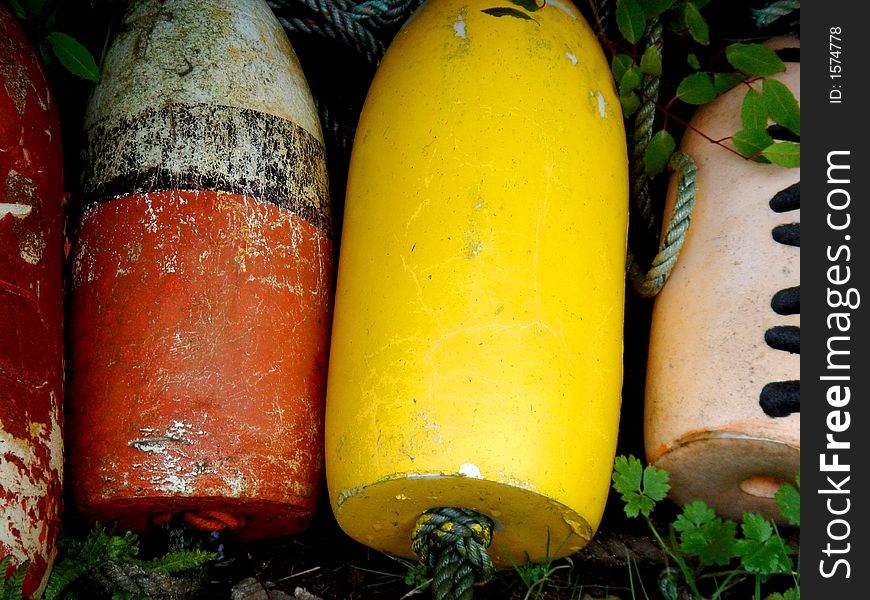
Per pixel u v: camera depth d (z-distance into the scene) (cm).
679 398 71
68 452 68
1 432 62
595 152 73
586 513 67
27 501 62
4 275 65
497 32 74
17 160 67
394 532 70
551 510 66
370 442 66
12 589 60
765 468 70
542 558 71
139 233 70
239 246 70
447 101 72
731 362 70
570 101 73
